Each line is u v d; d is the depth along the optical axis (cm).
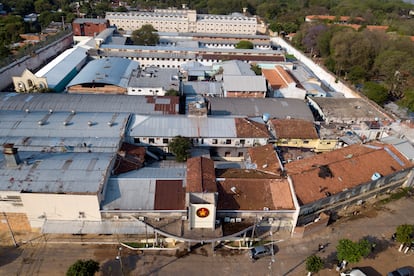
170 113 8375
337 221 5912
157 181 5556
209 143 7262
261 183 5575
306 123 7838
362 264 5066
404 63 11531
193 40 17688
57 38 15975
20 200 5016
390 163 6425
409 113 10194
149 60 13838
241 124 7475
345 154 6588
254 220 5344
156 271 4825
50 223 5153
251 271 4894
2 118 7269
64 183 5116
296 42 18838
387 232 5706
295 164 6328
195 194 4878
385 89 10669
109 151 6462
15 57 12344
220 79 11800
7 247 5088
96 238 5303
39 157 5725
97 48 14088
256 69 12606
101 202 5144
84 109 8350
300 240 5453
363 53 13100
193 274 4803
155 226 5072
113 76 10631
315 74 14212
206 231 5022
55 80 10475
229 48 16200
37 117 7369
